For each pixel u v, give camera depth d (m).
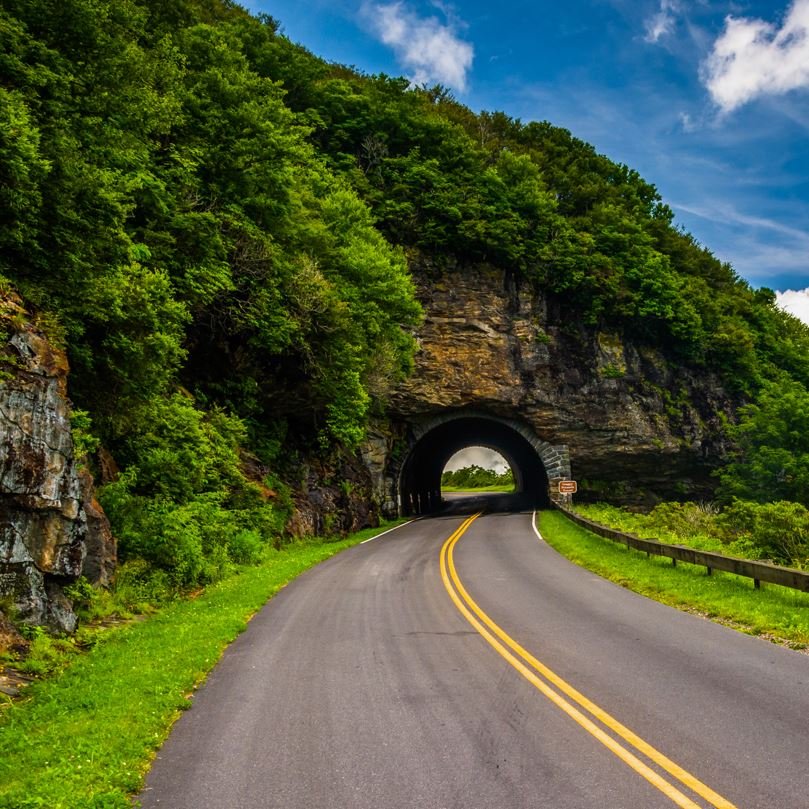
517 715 6.75
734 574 15.94
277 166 28.00
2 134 11.70
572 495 52.34
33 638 9.88
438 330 46.06
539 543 25.64
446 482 130.50
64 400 11.76
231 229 25.69
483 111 72.31
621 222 54.69
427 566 19.52
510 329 47.34
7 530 10.22
